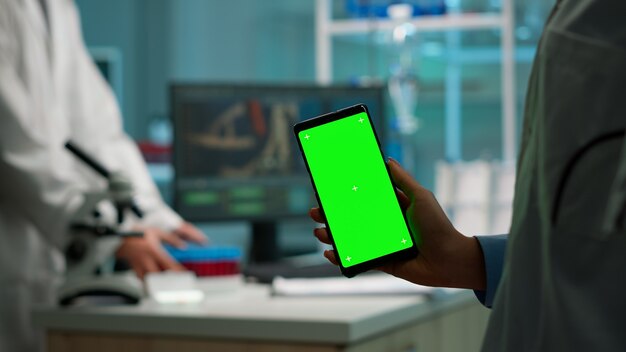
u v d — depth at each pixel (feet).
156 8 18.15
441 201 9.15
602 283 2.38
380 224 3.12
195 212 7.72
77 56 6.84
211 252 6.26
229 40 17.87
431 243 3.10
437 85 11.33
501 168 8.98
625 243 2.35
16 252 6.08
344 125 3.13
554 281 2.44
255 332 4.80
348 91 8.26
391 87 10.60
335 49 10.83
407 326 5.35
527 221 2.58
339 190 3.11
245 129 7.90
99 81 7.05
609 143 2.36
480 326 6.88
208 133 7.78
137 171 6.90
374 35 10.73
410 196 3.11
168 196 12.55
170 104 7.70
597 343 2.36
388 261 3.13
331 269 6.75
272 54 17.61
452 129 11.47
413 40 10.84
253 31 17.74
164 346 5.05
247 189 7.88
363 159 3.13
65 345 5.33
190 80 18.01
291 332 4.72
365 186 3.12
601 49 2.40
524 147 2.75
